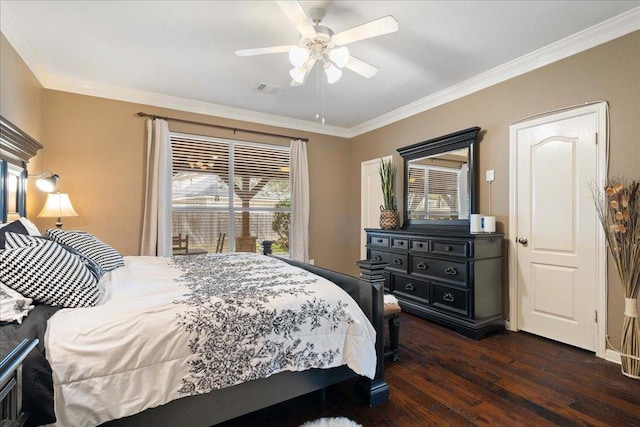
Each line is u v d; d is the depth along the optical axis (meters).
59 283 1.42
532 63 2.97
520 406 1.85
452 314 3.14
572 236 2.71
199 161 4.37
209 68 3.24
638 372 2.15
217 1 2.21
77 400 1.15
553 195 2.84
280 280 1.97
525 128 3.05
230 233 4.59
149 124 3.89
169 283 1.89
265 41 2.73
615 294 2.45
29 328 1.18
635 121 2.36
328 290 1.78
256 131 4.73
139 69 3.26
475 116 3.51
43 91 3.41
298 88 3.73
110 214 3.76
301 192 4.96
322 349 1.63
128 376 1.23
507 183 3.19
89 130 3.66
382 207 4.61
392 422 1.71
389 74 3.34
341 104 4.28
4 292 1.30
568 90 2.74
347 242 5.58
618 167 2.44
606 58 2.51
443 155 3.80
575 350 2.63
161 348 1.29
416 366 2.36
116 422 1.25
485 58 3.01
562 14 2.34
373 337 1.78
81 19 2.42
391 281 3.93
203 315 1.41
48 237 2.31
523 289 3.06
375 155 5.03
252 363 1.45
